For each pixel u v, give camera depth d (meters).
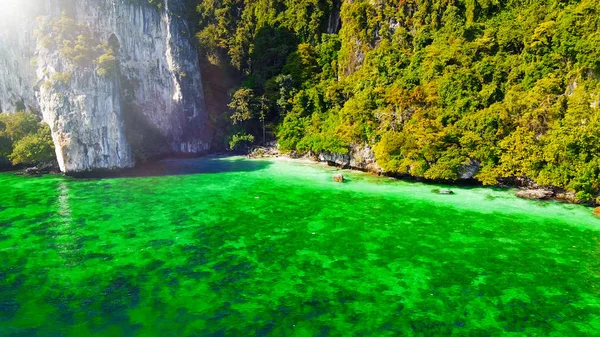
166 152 71.19
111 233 32.22
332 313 21.33
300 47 75.19
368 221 35.31
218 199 42.28
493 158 46.25
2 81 62.06
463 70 51.59
